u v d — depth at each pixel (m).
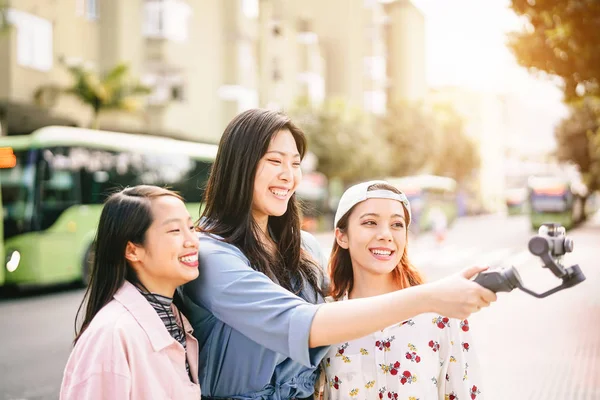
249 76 26.83
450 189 32.38
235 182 2.16
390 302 1.59
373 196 2.41
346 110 31.58
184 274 1.97
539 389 5.34
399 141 40.84
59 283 13.09
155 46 23.19
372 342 2.39
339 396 2.38
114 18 22.06
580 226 30.08
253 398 2.08
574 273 1.40
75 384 1.84
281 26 33.34
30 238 11.02
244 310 1.85
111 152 12.45
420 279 2.59
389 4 53.09
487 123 65.00
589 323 7.95
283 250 2.35
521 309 9.00
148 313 1.96
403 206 2.47
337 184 35.19
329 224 29.75
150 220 1.96
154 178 13.27
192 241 1.99
